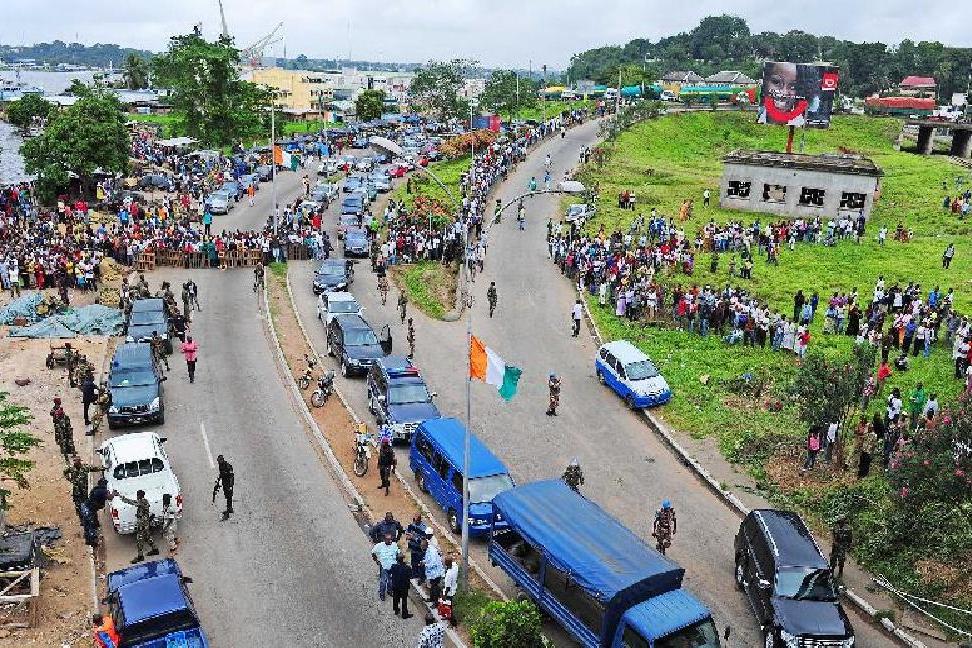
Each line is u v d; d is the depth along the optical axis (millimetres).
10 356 34750
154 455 23734
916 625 19781
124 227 52062
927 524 21750
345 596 20125
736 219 59000
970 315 39000
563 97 164750
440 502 24188
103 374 32906
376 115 128750
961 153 88875
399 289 45719
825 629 18078
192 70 84812
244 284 46188
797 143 94375
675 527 22203
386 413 28609
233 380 33125
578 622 17953
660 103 105562
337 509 24078
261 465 26375
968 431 21391
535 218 60312
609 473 26922
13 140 115750
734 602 20641
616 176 73188
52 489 24609
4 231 49812
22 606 18828
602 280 44125
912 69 183750
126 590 17500
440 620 19094
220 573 20766
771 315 37281
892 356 34938
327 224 60281
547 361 36344
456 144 81938
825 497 25094
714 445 28812
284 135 106312
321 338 38719
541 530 19172
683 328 39094
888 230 56938
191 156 80625
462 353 36969
